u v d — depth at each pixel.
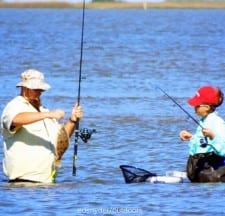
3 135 30.22
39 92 29.92
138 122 47.28
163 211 26.83
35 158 30.02
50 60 88.50
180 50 106.38
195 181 30.80
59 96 57.94
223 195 28.73
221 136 30.34
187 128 45.75
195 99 30.61
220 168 30.53
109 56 94.56
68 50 105.38
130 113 50.53
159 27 192.75
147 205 27.50
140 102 55.25
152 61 87.50
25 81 29.84
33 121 29.44
